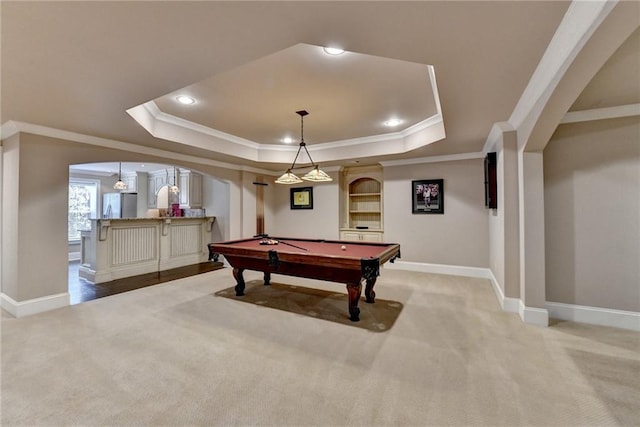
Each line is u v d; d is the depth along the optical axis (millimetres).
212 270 5594
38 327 2852
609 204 2879
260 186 6512
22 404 1731
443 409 1694
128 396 1812
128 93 2395
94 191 8055
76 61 1898
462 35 1623
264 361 2227
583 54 1595
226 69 2027
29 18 1440
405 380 1979
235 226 6016
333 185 6227
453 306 3451
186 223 6188
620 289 2850
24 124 3141
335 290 4160
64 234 3504
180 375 2041
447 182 5062
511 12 1425
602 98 2621
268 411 1683
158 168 7566
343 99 3283
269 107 3525
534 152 2947
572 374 2037
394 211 5527
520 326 2861
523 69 2027
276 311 3309
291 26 1547
